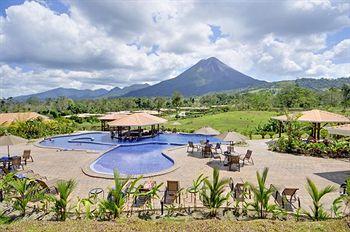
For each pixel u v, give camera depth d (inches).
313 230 222.5
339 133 499.2
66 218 300.4
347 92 2930.6
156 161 685.3
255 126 1525.6
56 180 383.6
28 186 357.4
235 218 299.6
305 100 2699.3
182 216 306.2
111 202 285.6
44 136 1127.0
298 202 336.2
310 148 682.8
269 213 310.0
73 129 1328.7
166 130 1338.6
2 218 293.0
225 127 1585.9
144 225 231.0
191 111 2913.4
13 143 531.8
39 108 3250.5
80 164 583.8
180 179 466.6
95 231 218.7
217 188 309.3
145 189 351.6
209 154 688.4
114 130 1272.1
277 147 742.5
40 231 218.8
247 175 491.2
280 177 474.0
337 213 287.4
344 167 549.6
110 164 653.3
